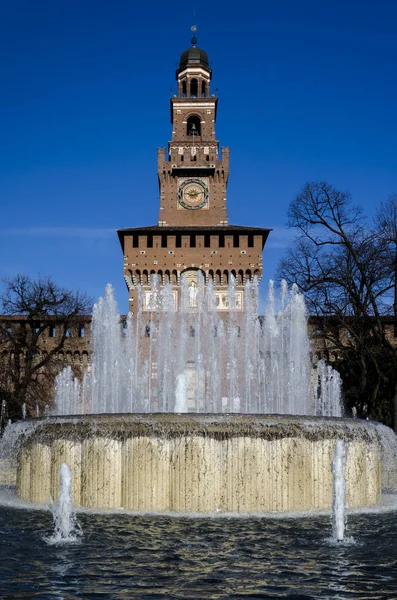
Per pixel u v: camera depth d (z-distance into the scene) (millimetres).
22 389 47156
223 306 62500
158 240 63312
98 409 41719
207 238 63906
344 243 38562
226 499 14875
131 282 63000
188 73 72188
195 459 14875
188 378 51594
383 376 36250
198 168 67000
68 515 13141
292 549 11227
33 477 16547
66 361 60500
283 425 15250
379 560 10516
